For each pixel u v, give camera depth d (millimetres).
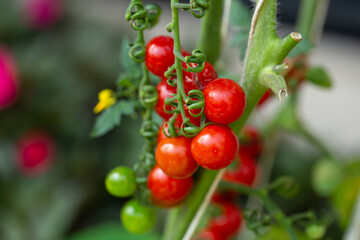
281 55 361
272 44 361
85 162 1158
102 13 1405
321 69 495
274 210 439
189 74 368
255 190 443
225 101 353
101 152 1192
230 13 455
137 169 416
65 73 1235
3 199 1048
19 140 1148
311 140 570
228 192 494
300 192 1016
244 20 453
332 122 1274
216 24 407
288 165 1054
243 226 654
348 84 1298
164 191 403
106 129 420
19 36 1312
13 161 1125
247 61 372
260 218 436
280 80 353
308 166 1054
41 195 1066
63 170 1146
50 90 1212
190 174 380
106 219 1104
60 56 1262
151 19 394
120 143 1186
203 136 360
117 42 1325
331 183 593
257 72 368
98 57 1274
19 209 1033
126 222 434
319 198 1000
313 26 513
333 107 1294
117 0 1433
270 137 570
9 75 1098
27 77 1190
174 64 354
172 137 374
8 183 1089
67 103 1213
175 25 350
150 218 432
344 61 1294
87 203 1114
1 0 1287
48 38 1306
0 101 1115
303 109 1308
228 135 360
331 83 498
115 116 422
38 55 1242
